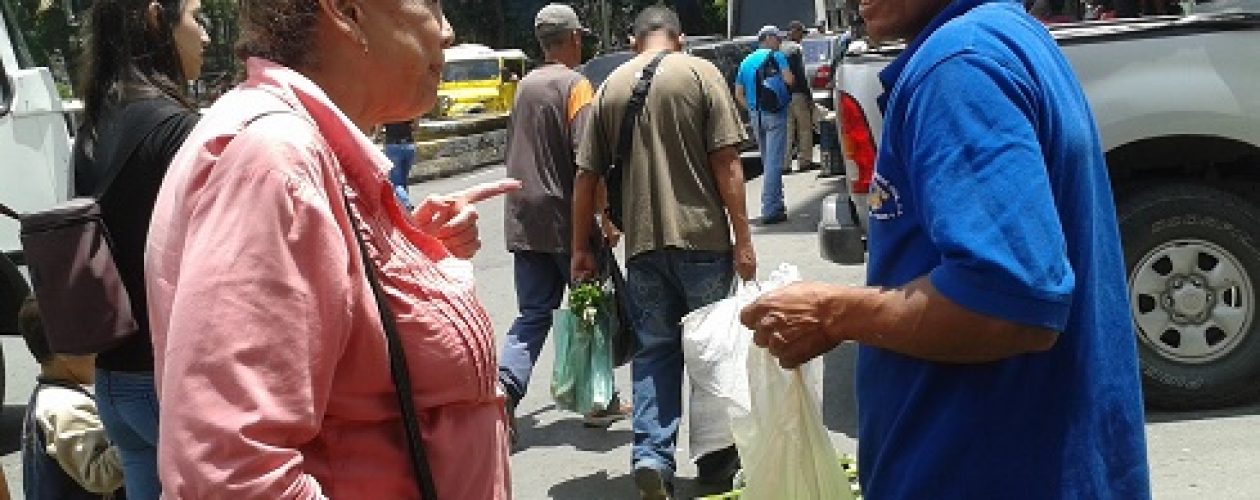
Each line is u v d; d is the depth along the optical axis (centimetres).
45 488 402
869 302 231
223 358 176
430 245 213
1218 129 574
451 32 224
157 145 311
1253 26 573
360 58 209
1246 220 581
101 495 400
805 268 1001
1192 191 584
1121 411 238
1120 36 577
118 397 321
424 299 200
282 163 183
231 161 183
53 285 303
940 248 220
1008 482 230
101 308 304
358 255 191
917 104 229
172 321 180
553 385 614
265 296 178
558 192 611
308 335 181
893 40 265
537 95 618
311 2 206
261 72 201
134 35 320
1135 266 589
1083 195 233
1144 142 585
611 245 609
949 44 229
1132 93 575
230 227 180
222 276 178
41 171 798
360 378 193
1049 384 231
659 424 524
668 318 528
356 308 190
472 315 207
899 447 239
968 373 231
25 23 817
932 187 221
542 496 571
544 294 625
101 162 315
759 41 1552
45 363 405
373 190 200
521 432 664
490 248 1259
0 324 715
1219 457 538
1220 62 573
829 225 656
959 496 231
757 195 1494
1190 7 655
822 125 1495
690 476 574
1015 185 216
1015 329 215
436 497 200
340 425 194
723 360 490
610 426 664
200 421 175
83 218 304
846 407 644
